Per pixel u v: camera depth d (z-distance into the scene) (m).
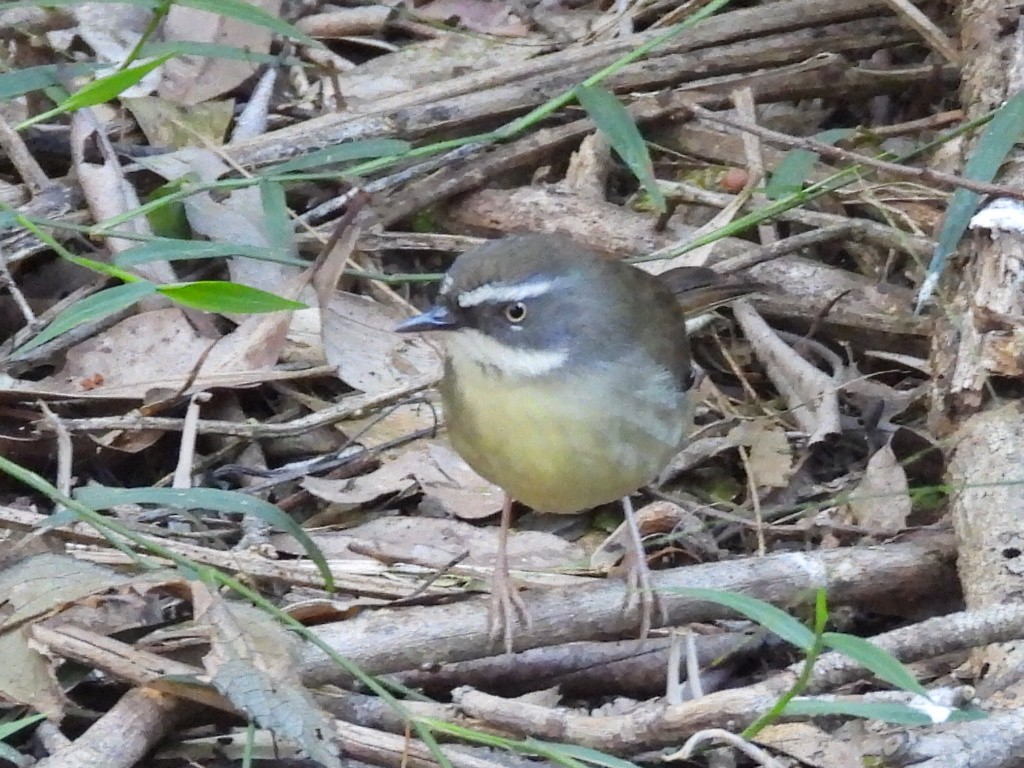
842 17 13.62
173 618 8.50
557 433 8.37
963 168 10.68
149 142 12.53
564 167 13.14
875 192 12.11
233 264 11.44
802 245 11.64
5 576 7.44
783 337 11.61
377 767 7.32
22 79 9.70
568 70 13.10
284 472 10.21
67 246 11.50
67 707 7.54
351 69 13.95
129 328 10.77
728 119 11.18
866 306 11.36
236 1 10.01
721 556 9.73
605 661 8.52
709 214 12.63
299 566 8.75
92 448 10.14
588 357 8.36
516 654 8.40
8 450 9.94
